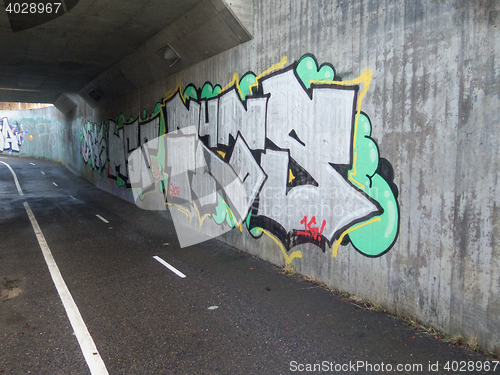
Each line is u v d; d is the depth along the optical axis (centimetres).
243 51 671
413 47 391
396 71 410
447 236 370
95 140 1795
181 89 925
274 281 553
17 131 3497
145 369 336
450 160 363
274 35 591
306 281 548
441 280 378
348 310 448
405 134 404
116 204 1327
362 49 446
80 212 1164
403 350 359
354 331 398
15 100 2155
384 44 421
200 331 407
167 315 447
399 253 418
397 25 406
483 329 346
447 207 368
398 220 416
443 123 368
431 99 377
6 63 1113
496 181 329
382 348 363
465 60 346
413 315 409
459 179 357
